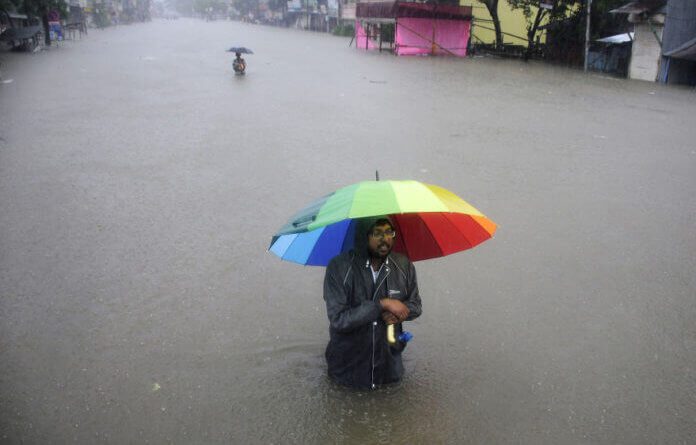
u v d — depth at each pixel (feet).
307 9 273.75
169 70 77.30
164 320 14.93
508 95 59.21
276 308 15.60
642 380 12.76
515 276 17.67
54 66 80.28
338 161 31.09
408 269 11.18
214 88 59.57
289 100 52.19
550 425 11.24
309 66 86.43
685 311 15.85
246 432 10.93
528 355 13.58
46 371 12.72
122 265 18.07
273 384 12.29
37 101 49.60
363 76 73.72
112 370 12.80
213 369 12.86
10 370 12.71
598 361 13.43
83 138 35.53
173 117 43.04
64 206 23.31
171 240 20.06
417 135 37.93
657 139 38.93
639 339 14.42
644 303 16.22
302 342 13.93
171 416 11.34
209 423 11.16
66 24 153.79
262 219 22.27
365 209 9.14
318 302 15.96
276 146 34.22
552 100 56.49
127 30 235.40
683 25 80.84
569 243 20.31
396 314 10.50
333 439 10.75
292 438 10.77
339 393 11.94
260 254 19.02
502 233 21.02
